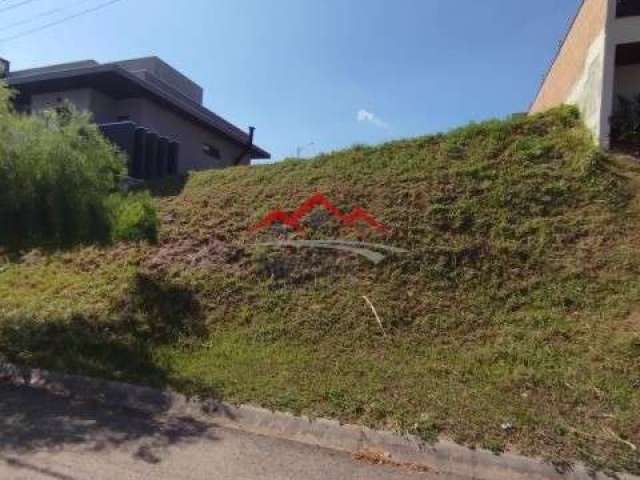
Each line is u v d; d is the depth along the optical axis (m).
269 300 8.69
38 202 7.75
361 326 7.79
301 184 11.90
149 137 15.98
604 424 5.17
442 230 9.34
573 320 7.15
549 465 4.66
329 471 4.69
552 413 5.39
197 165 20.83
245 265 9.66
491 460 4.79
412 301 8.13
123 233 8.84
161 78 22.27
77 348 7.47
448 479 4.64
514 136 11.10
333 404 5.77
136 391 6.29
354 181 11.37
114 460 4.70
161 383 6.41
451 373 6.46
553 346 6.73
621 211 8.67
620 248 8.05
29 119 8.20
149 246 10.83
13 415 5.66
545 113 11.59
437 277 8.48
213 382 6.39
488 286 8.12
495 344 7.00
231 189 12.70
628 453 4.74
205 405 5.93
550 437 5.00
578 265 8.00
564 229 8.64
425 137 12.10
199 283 9.27
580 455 4.74
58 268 10.78
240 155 23.23
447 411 5.49
